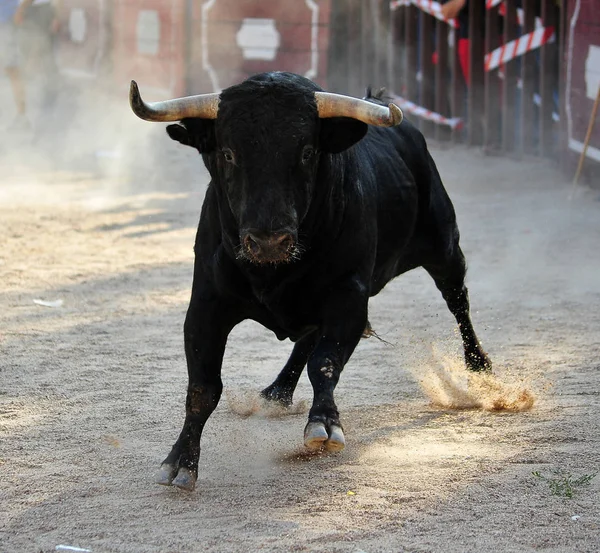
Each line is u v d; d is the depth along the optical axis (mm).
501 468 12352
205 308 12133
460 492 11586
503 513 10953
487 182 37000
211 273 12055
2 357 18297
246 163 10961
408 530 10547
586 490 11570
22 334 19875
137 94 11047
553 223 30031
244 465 12820
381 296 22891
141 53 58344
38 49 57188
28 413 15180
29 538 10727
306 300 12234
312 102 11227
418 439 13625
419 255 15711
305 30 53375
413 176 14984
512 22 41250
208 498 11656
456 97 45062
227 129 11031
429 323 20484
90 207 34062
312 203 11656
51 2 57188
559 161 38281
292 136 10977
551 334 19266
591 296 22141
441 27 45438
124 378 17031
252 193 10922
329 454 13102
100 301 22531
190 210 33781
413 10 47219
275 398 15164
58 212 33031
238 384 16641
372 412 14984
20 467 12945
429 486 11805
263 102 11047
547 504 11172
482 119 44344
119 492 11961
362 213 12508
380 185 13820
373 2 49906
